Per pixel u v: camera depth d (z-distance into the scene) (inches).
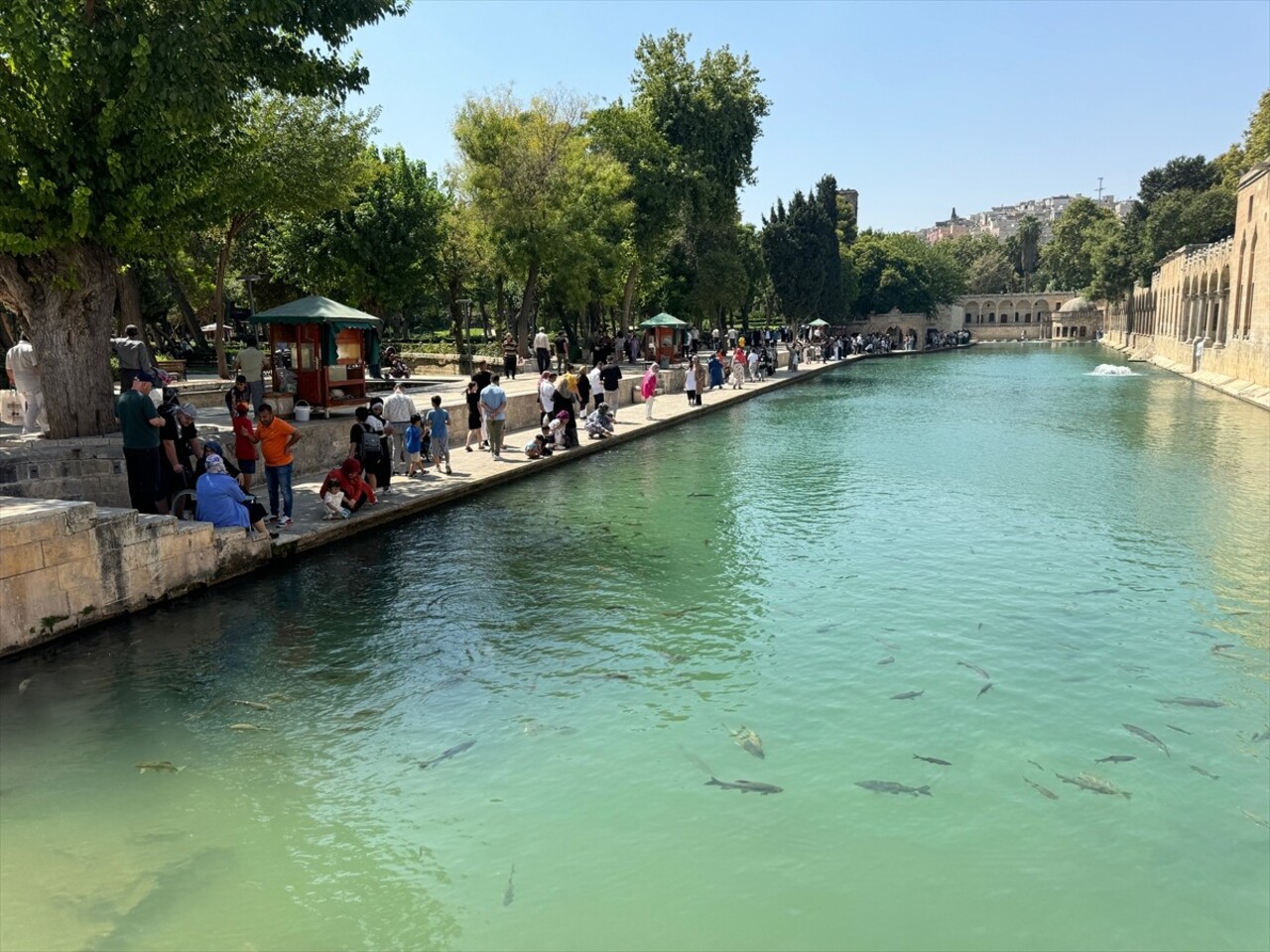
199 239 1350.9
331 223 1545.3
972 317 4940.9
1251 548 490.9
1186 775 252.1
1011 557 476.1
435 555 478.6
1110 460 805.2
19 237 474.9
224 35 495.5
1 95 470.6
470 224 1581.0
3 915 195.8
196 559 406.9
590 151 1796.3
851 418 1166.3
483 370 768.9
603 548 494.6
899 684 314.2
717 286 2196.1
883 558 475.2
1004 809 235.5
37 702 301.0
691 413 1130.0
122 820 233.5
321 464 655.1
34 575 338.6
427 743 274.8
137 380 430.0
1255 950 183.6
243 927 192.7
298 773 257.4
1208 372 1777.8
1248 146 2728.8
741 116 1989.4
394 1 600.7
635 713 294.0
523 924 193.2
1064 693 306.0
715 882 207.3
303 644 354.0
